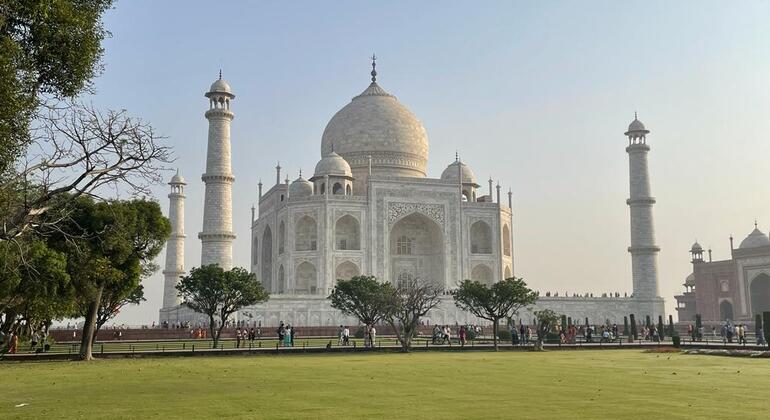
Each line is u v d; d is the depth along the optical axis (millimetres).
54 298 53375
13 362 54031
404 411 24922
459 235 133250
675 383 34344
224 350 63219
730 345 71688
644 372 41312
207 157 119250
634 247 132750
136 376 40125
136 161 31219
